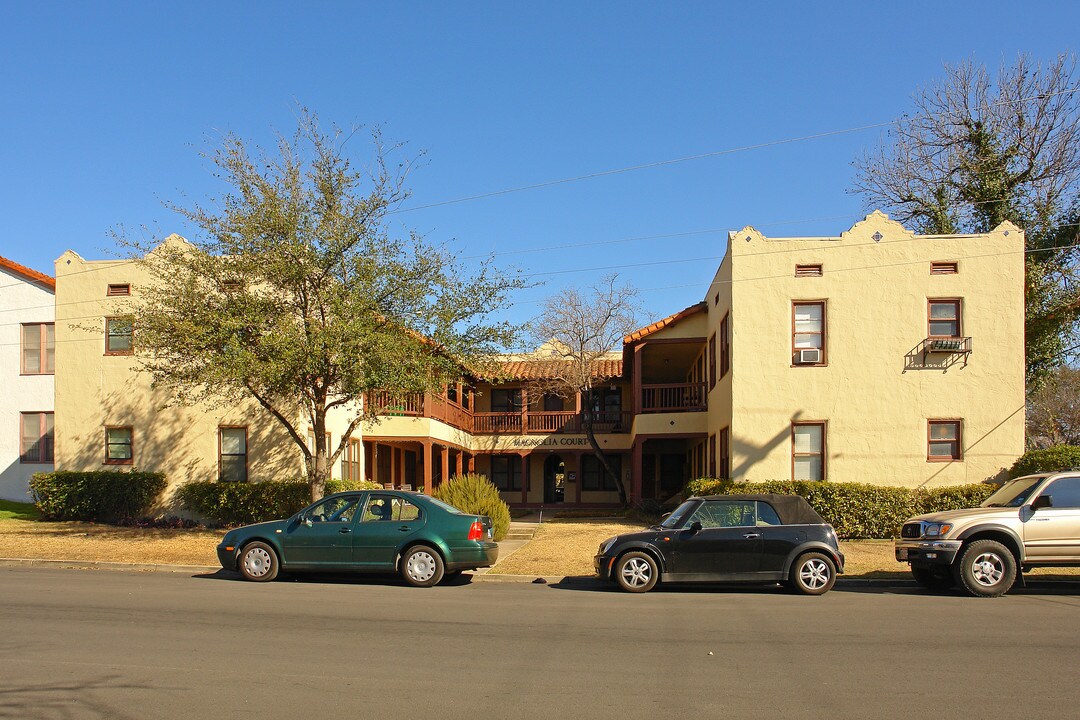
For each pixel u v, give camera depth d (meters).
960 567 13.04
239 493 22.45
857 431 21.62
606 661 8.25
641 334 28.16
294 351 17.34
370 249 18.67
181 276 19.28
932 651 8.71
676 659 8.34
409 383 18.27
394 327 18.72
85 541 20.03
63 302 24.31
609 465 34.62
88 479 23.11
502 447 36.53
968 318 21.56
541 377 35.28
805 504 13.95
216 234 18.55
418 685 7.33
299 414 23.27
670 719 6.36
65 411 24.06
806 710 6.59
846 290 22.03
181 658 8.31
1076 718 6.38
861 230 22.16
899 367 21.66
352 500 14.73
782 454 21.83
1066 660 8.29
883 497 20.34
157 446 23.73
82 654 8.47
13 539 20.30
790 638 9.43
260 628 9.91
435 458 37.72
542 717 6.42
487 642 9.16
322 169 18.66
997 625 10.27
